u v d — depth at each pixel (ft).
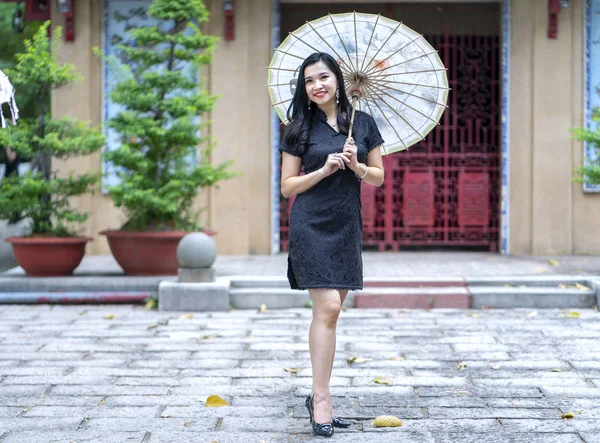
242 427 14.49
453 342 21.42
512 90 35.24
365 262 32.81
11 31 45.62
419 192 36.60
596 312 25.57
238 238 35.19
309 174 14.14
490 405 15.78
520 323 23.89
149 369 18.72
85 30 34.63
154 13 28.68
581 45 34.78
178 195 27.76
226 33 34.73
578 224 35.14
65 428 14.48
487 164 36.40
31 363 19.33
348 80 15.06
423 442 13.57
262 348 20.83
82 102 34.73
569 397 16.29
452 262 32.76
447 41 36.27
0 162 39.06
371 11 36.55
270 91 15.40
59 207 28.53
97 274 28.84
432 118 15.14
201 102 28.76
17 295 27.02
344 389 17.01
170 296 26.13
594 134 28.04
